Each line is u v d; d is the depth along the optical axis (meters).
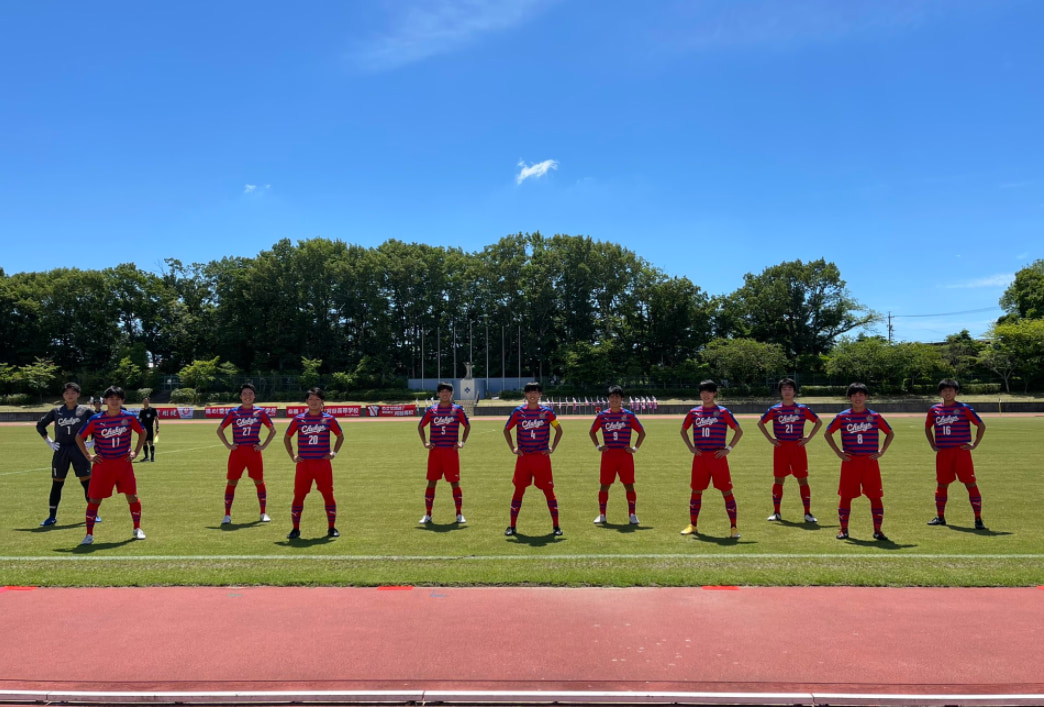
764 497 11.65
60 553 7.65
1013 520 9.39
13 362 72.50
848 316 76.62
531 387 8.65
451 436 9.39
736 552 7.45
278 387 69.88
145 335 78.38
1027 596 5.81
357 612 5.46
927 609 5.48
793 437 9.55
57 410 9.77
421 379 74.19
